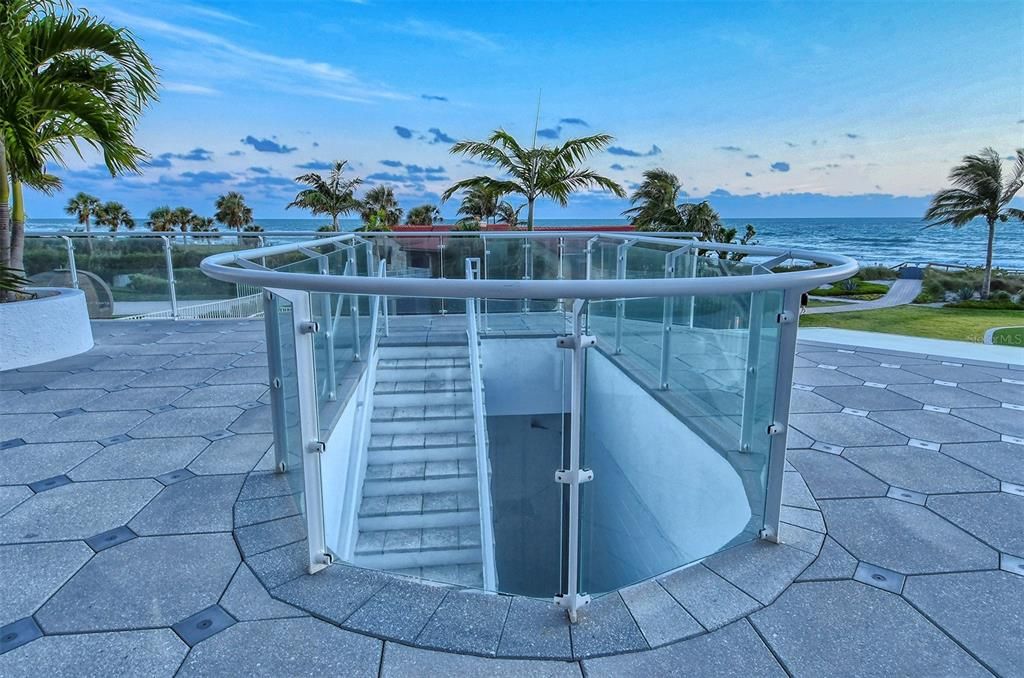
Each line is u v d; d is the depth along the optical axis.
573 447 1.66
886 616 1.61
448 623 1.57
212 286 6.39
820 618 1.60
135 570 1.82
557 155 9.92
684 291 1.49
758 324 2.06
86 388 3.85
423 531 3.28
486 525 2.99
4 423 3.16
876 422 3.26
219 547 1.95
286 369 2.26
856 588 1.74
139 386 3.89
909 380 4.15
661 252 3.46
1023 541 2.02
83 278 6.25
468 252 5.29
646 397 2.26
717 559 1.90
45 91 4.27
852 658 1.45
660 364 2.42
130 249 6.25
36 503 2.25
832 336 5.96
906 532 2.07
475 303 3.49
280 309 2.18
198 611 1.62
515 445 2.54
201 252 6.27
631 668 1.42
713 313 2.40
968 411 3.46
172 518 2.14
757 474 2.07
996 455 2.79
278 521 2.12
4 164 4.46
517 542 2.42
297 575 1.80
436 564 3.12
